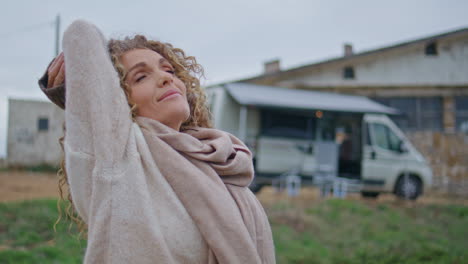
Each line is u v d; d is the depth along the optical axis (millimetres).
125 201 964
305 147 10445
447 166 15820
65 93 1100
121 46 1222
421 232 7965
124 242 943
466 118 16906
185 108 1167
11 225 5816
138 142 1053
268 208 8688
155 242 954
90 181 1004
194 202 1046
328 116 10836
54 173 14578
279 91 11508
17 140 15969
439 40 16938
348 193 12273
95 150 985
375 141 10945
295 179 10219
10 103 15945
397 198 11055
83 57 1023
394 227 8219
